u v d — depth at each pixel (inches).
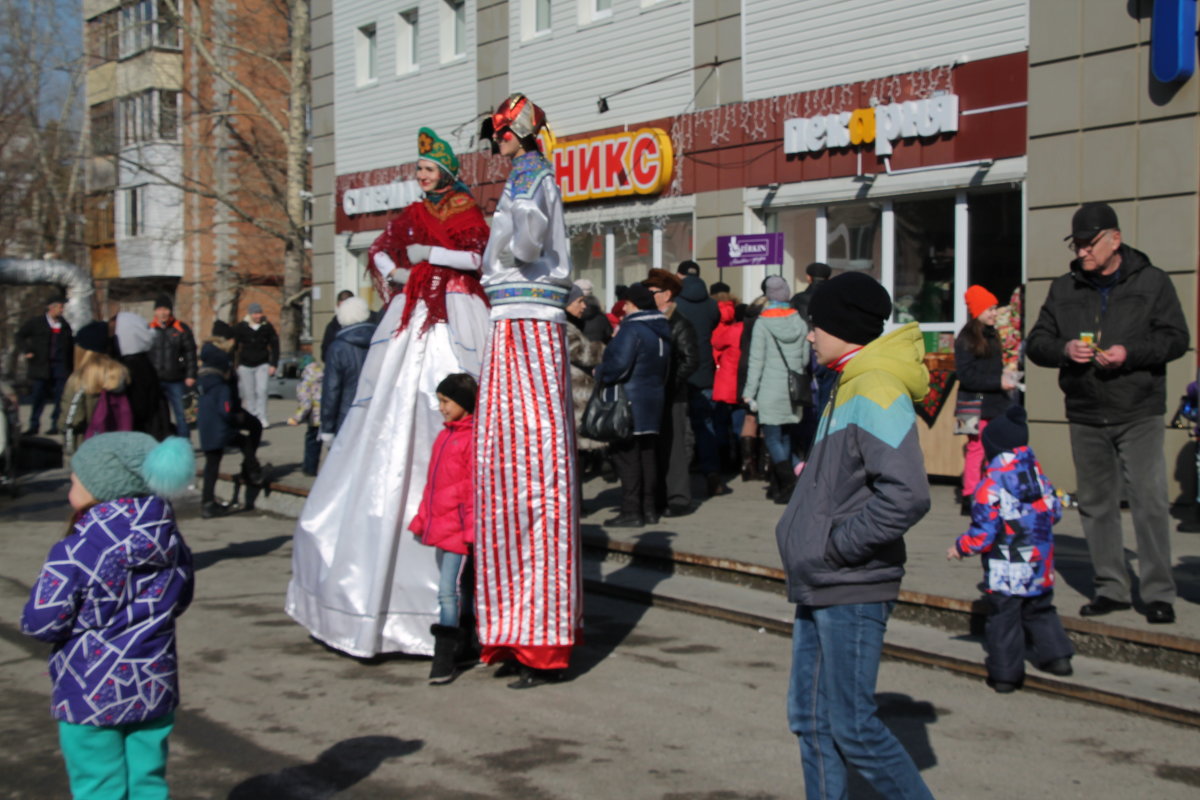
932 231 440.1
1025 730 197.9
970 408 344.5
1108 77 367.6
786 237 494.3
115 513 142.1
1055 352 229.3
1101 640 225.1
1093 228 221.6
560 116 593.0
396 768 184.7
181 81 1229.1
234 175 1208.8
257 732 202.1
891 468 136.6
